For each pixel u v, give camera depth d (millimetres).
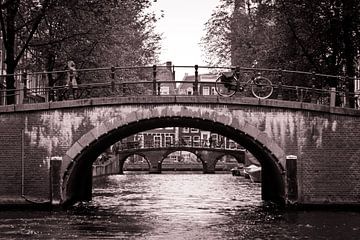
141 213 25938
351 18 30172
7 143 24797
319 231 20250
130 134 29891
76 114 24750
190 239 19000
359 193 24812
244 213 25797
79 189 30438
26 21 30344
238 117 24797
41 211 24703
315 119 24859
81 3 29500
